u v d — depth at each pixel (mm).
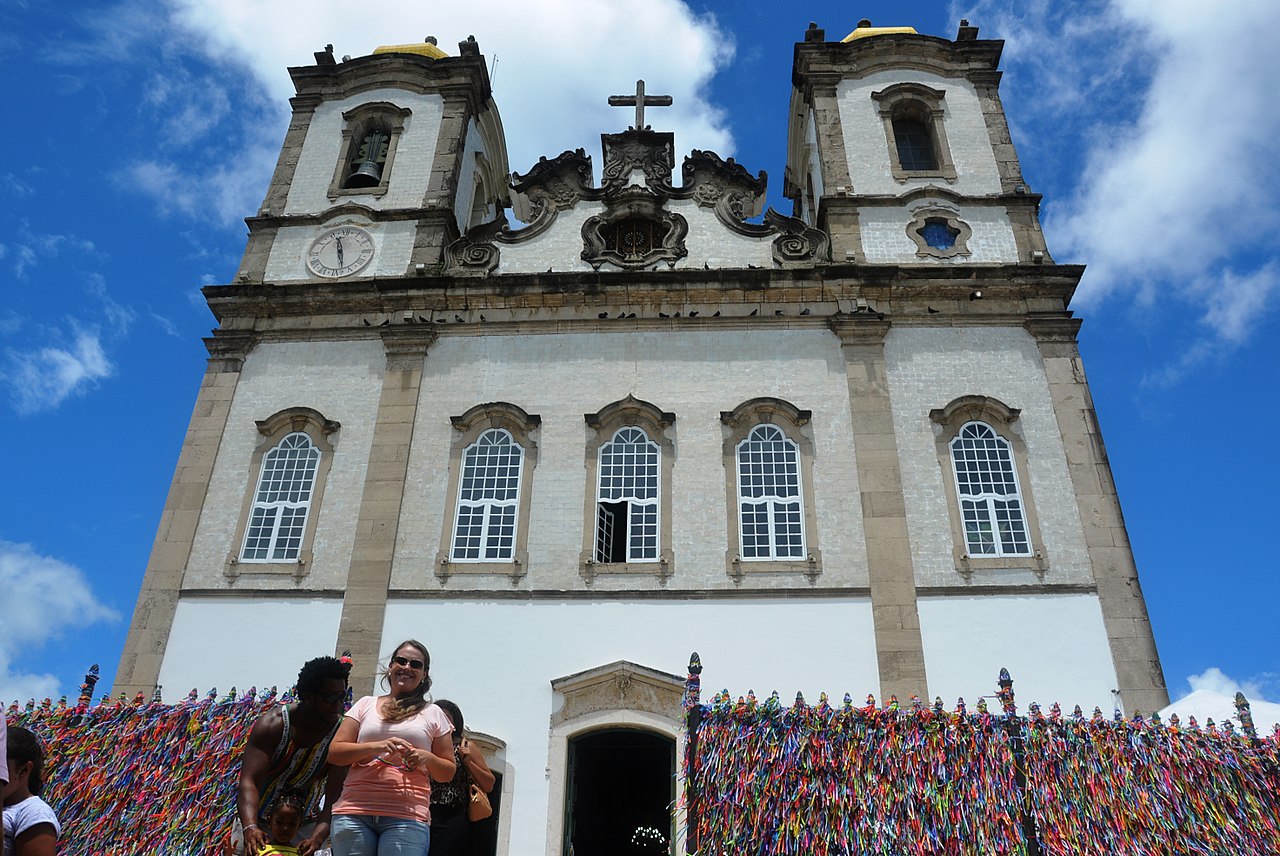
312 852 7309
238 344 22703
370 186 25953
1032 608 18797
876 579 19078
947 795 13656
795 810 13531
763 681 18188
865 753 13906
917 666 18234
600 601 19078
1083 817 13531
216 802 14664
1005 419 20875
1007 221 23906
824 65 26719
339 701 7762
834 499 20031
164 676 18859
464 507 20422
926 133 26203
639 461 20781
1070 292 22422
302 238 24547
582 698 17953
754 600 18984
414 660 8344
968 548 19547
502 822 17016
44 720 15430
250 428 21719
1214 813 13445
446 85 26953
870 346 21750
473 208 29375
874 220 23844
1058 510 19891
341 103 27234
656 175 25109
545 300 22672
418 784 7820
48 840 6266
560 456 20797
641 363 21891
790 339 22031
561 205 24562
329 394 22000
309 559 19953
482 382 21875
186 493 20875
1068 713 17797
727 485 20281
